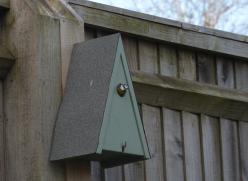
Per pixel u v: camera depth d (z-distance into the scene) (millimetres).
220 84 4223
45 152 3133
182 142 3963
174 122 3949
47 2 3322
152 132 3838
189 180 3959
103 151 3115
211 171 4066
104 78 3160
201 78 4133
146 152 3260
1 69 3252
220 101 4117
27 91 3197
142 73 3793
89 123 3100
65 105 3199
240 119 4270
